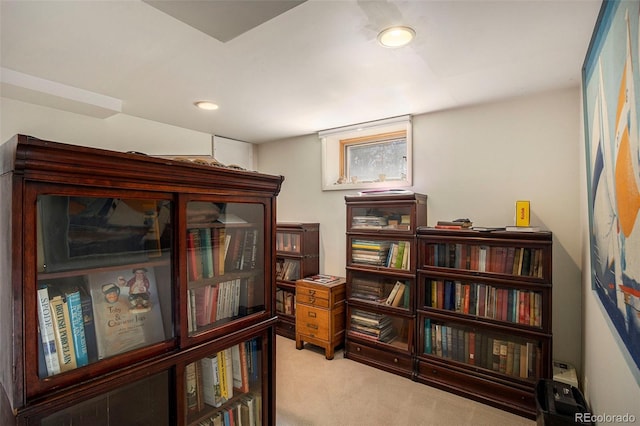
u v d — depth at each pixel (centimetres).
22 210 87
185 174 122
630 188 86
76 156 94
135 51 179
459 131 283
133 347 113
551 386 197
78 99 236
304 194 390
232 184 140
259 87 231
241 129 356
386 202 287
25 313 87
